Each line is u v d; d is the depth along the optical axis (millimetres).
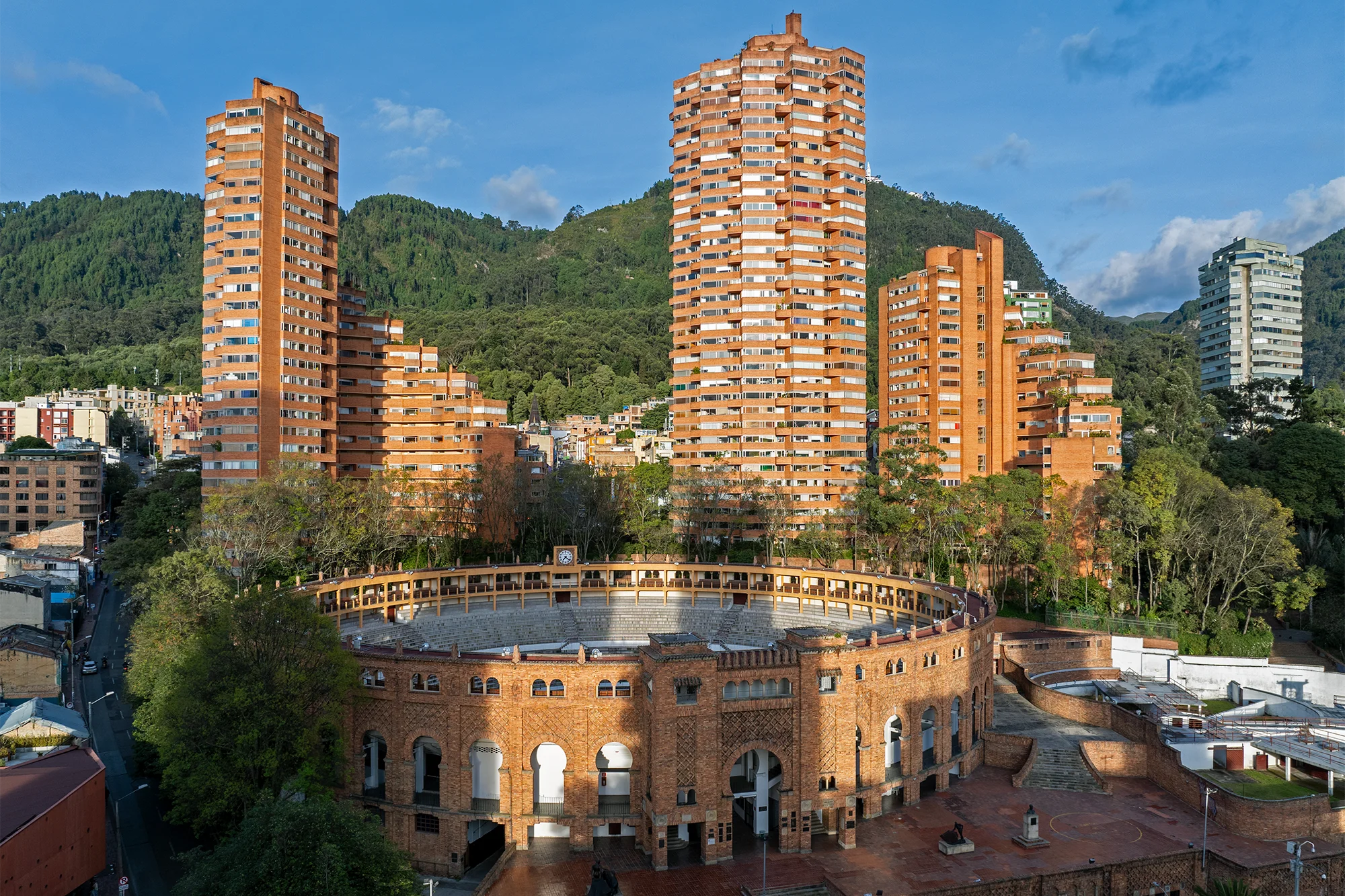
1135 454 162875
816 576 117750
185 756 60531
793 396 162375
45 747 75812
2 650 98062
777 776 67938
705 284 166875
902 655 70875
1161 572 118312
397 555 142125
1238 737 79438
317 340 143250
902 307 170000
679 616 120688
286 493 119312
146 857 64688
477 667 64500
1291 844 62531
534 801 65562
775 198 164125
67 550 159250
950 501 135500
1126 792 75438
